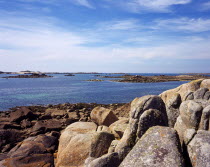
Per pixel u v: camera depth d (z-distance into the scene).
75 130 11.98
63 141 10.59
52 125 16.52
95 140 8.07
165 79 121.38
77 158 8.90
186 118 6.51
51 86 76.69
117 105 32.50
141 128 6.61
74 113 24.42
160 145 4.93
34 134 14.40
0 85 82.81
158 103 7.26
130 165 4.66
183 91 10.12
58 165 8.91
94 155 7.79
